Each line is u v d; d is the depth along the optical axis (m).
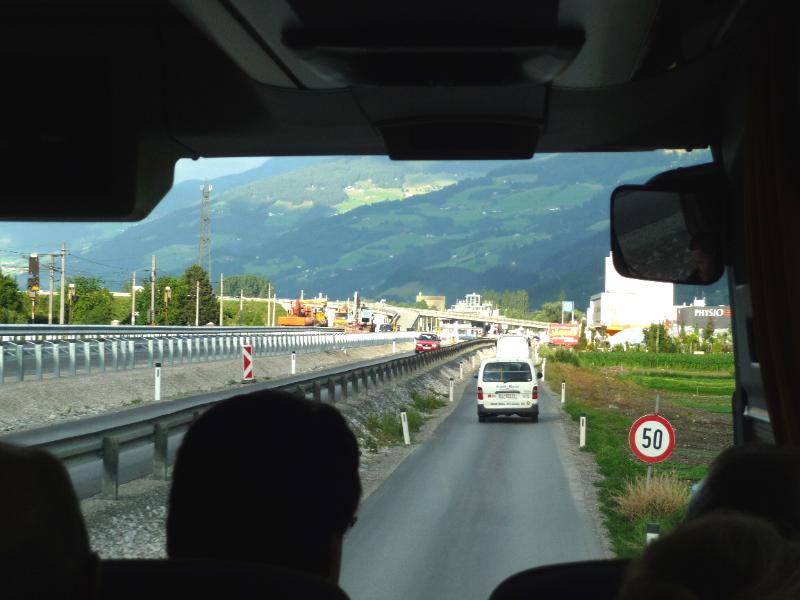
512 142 3.54
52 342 51.41
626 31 2.83
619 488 20.38
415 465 25.55
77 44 3.46
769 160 2.98
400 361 57.38
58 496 1.60
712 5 2.94
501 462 26.27
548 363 99.50
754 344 3.44
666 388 72.94
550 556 13.92
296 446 2.18
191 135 3.61
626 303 117.69
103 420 33.88
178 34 3.47
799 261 2.86
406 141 3.61
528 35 2.81
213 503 2.16
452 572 12.73
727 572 1.23
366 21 2.78
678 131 3.68
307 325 153.38
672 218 3.63
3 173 3.55
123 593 1.99
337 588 2.04
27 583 1.53
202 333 78.44
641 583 1.27
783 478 2.01
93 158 3.55
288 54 2.94
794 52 2.88
